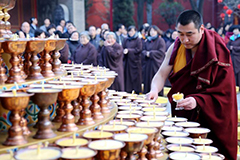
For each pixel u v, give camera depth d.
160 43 10.40
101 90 2.25
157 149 2.20
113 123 2.19
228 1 19.58
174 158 2.10
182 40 3.09
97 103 2.46
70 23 12.49
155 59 10.32
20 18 17.61
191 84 3.27
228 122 3.11
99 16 20.47
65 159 1.51
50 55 2.58
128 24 21.17
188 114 3.30
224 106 3.10
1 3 2.24
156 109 2.75
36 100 1.71
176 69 3.39
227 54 3.15
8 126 1.95
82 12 18.53
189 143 2.29
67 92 1.86
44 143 1.72
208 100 3.07
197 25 3.01
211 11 21.20
